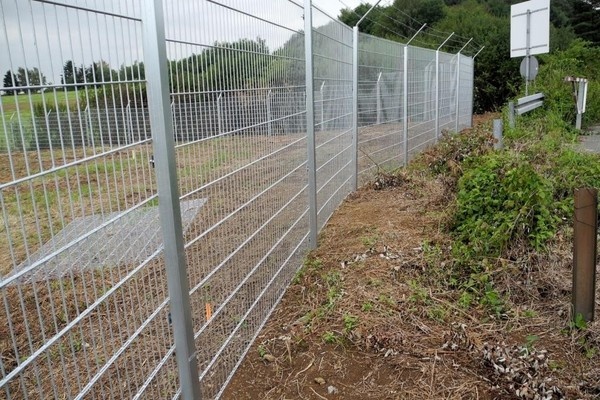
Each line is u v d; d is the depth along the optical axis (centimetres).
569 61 1574
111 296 186
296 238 416
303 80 418
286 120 369
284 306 365
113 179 166
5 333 271
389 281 386
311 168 449
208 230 242
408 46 864
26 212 158
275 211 352
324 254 455
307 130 436
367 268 412
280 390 274
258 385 278
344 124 609
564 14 3712
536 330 319
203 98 232
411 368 285
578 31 3528
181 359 215
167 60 197
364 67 669
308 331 324
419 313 338
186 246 220
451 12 2688
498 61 2089
